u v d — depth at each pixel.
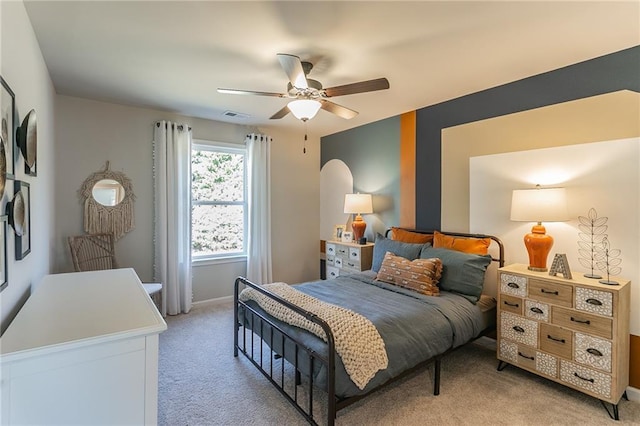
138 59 2.43
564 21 1.91
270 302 2.37
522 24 1.94
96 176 3.46
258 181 4.52
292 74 2.07
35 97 2.10
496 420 2.01
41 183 2.37
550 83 2.64
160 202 3.74
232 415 2.03
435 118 3.53
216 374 2.51
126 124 3.64
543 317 2.34
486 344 3.06
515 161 2.86
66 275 2.33
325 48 2.23
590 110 2.43
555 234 2.62
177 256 3.85
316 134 5.09
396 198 4.01
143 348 1.33
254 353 2.87
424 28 1.98
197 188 4.25
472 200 3.19
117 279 2.22
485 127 3.08
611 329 2.03
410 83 2.89
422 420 2.00
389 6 1.76
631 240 2.25
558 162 2.60
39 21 1.91
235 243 4.55
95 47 2.24
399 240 3.60
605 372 2.05
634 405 2.15
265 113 3.91
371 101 3.42
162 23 1.93
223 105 3.59
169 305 3.80
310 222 5.20
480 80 2.83
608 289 2.04
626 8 1.78
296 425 1.94
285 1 1.71
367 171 4.41
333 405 1.71
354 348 1.78
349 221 4.74
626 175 2.27
